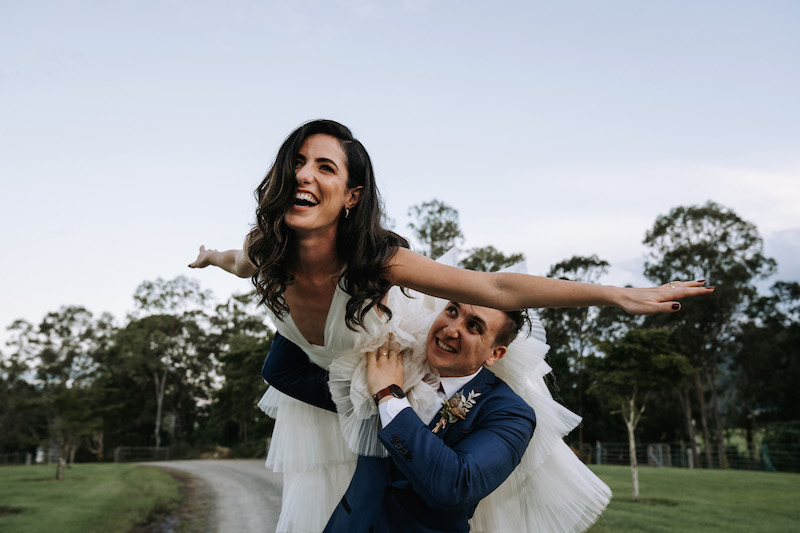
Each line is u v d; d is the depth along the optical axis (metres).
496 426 2.03
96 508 12.16
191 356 57.34
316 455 2.41
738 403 38.84
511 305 1.81
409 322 2.22
